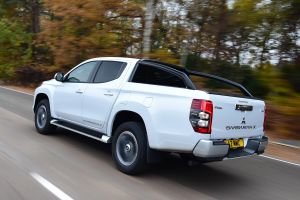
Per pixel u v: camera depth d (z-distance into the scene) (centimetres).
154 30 1900
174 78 610
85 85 752
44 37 2203
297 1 1395
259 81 1566
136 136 615
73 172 613
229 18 1526
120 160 642
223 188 613
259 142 643
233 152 598
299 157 923
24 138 823
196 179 646
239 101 593
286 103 1319
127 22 2011
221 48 1627
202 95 549
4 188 520
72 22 1980
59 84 835
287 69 1483
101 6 1894
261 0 1516
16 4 3069
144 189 566
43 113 877
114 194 532
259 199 577
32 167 621
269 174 725
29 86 2738
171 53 1827
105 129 691
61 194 512
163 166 708
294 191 629
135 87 645
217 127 558
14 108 1285
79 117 755
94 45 1977
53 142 808
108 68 728
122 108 646
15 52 2928
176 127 564
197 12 1573
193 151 548
